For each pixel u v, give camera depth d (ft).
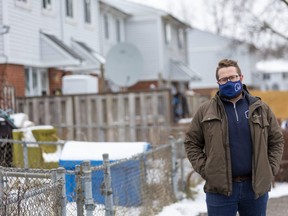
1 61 48.47
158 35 92.89
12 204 14.03
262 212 14.73
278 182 33.35
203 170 14.65
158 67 93.15
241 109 14.43
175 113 72.13
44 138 35.12
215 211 14.51
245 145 14.23
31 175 16.31
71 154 25.43
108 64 59.98
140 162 24.31
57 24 60.90
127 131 48.01
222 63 14.61
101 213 20.63
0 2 48.57
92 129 47.88
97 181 22.71
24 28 52.54
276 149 14.75
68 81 54.85
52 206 15.39
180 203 27.22
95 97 48.29
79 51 63.57
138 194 24.03
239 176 14.29
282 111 52.01
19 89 50.67
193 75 99.14
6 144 30.78
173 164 27.63
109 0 94.38
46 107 48.32
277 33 82.12
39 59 55.62
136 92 47.91
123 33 92.43
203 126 14.64
